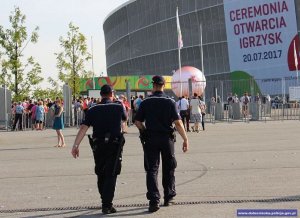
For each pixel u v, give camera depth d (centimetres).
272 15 8956
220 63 9450
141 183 1266
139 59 10881
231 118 4644
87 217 905
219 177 1306
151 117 973
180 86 4753
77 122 4431
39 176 1450
